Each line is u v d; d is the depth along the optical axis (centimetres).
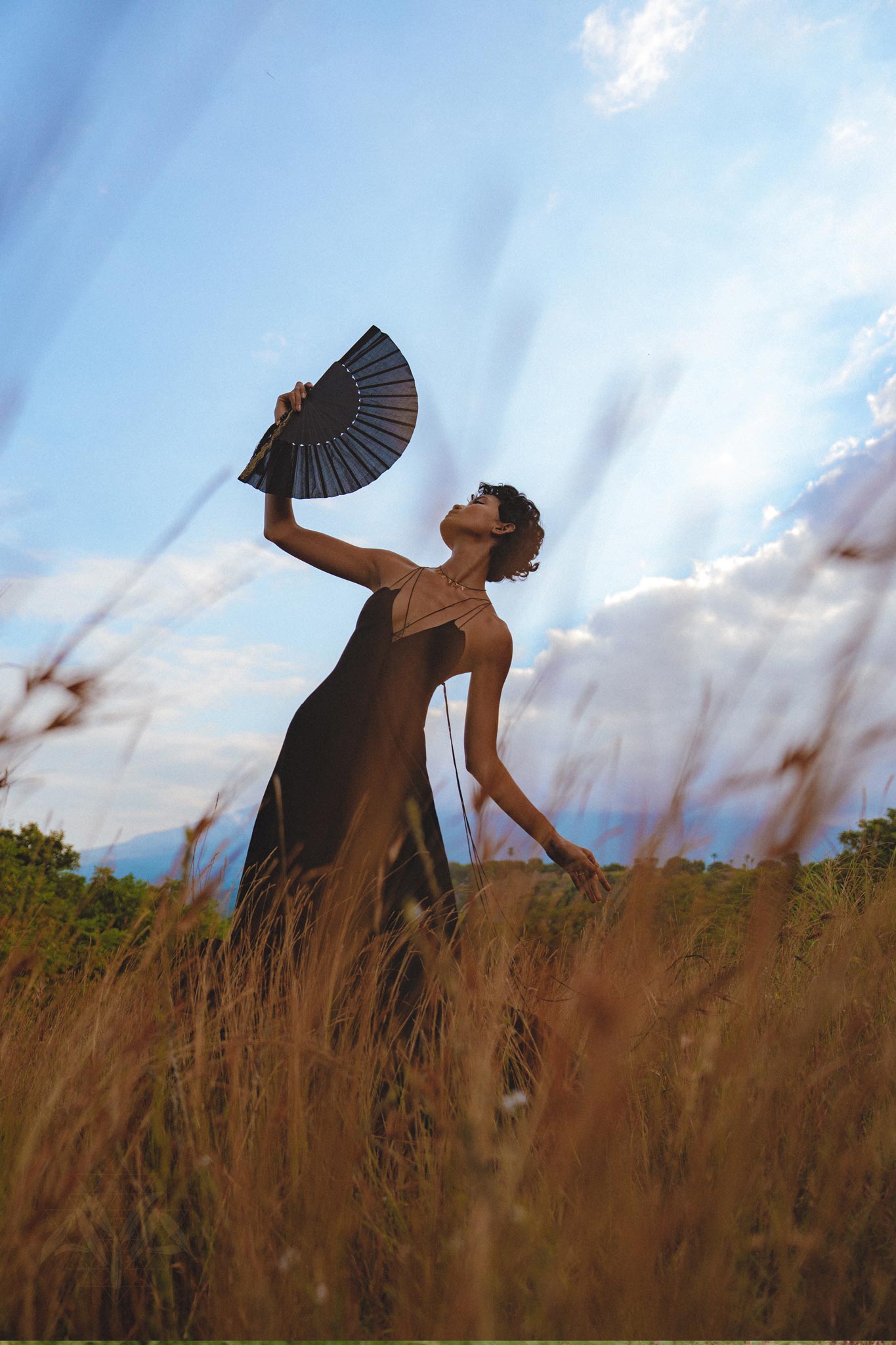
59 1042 132
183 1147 105
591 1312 76
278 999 130
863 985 117
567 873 142
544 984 116
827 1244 94
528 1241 74
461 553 219
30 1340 79
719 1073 93
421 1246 89
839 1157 98
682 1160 101
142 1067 102
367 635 202
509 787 187
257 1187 96
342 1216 92
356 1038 135
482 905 126
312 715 195
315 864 175
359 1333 81
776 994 123
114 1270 90
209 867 119
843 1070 110
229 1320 80
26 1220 85
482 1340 67
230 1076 113
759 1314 84
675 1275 79
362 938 154
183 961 133
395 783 177
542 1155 89
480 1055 97
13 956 133
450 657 196
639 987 87
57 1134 100
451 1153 97
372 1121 116
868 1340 82
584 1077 82
